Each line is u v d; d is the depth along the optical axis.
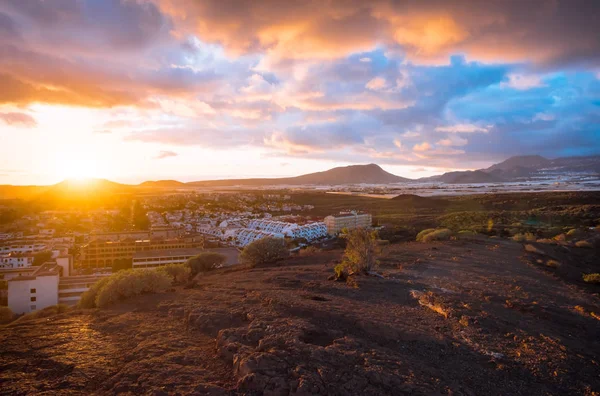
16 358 9.81
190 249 85.94
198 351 10.05
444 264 25.47
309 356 8.95
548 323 13.62
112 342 11.21
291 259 37.00
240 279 24.58
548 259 29.34
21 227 141.25
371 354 9.51
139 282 18.58
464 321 12.88
